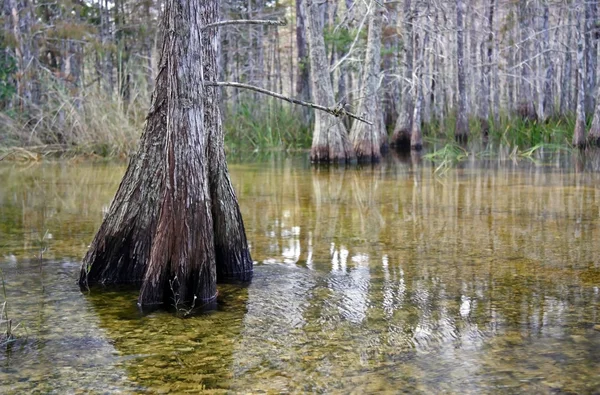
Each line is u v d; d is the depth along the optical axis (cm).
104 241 544
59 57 2595
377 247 658
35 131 1856
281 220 822
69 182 1260
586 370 348
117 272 548
